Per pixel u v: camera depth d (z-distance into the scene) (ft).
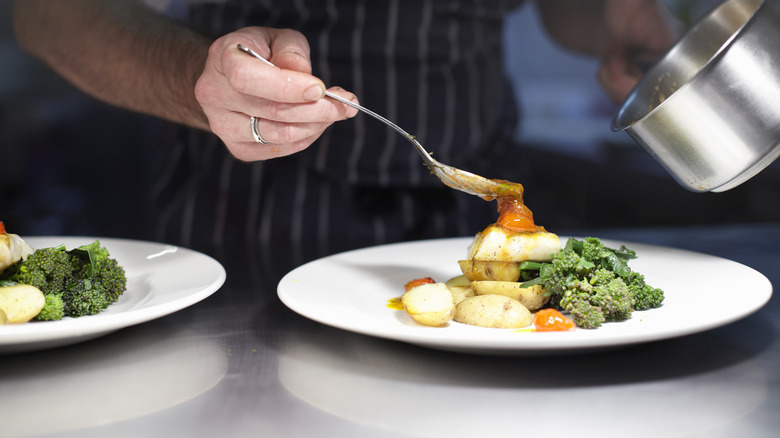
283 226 7.77
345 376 3.46
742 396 3.12
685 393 3.17
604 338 3.22
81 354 3.84
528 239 4.58
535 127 15.08
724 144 4.41
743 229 7.11
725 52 4.26
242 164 7.85
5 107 13.80
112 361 3.72
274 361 3.69
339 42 7.39
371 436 2.80
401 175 7.65
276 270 5.88
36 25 6.93
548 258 4.60
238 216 7.98
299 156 7.65
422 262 5.51
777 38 4.31
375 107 7.55
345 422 2.93
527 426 2.86
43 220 13.85
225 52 4.28
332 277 4.85
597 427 2.84
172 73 5.87
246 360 3.71
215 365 3.65
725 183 4.57
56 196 14.19
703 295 4.28
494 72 8.22
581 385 3.27
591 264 4.20
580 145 12.79
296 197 7.75
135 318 3.67
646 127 4.61
